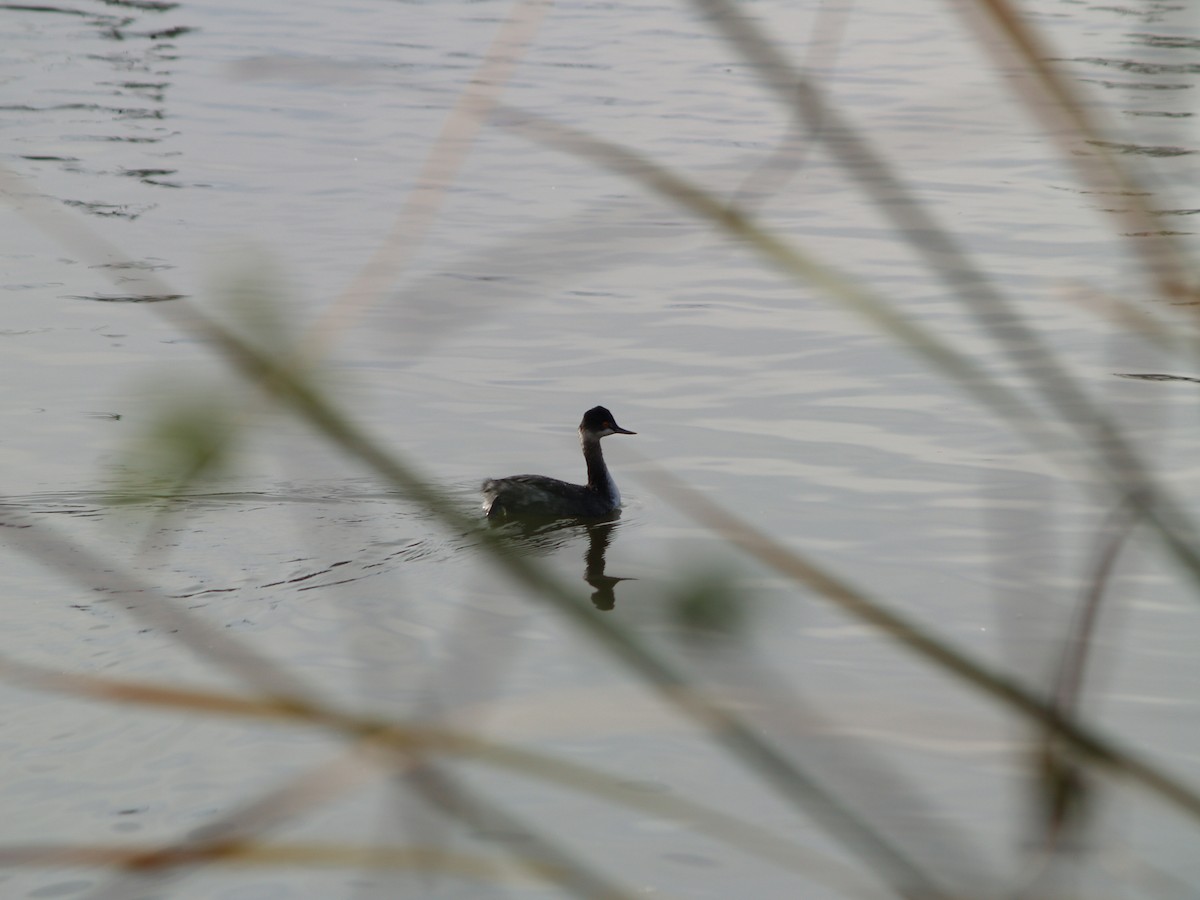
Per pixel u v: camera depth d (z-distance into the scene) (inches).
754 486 740.0
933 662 136.0
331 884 407.2
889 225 1196.5
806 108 138.8
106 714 494.9
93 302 992.2
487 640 555.5
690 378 904.3
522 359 933.8
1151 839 412.2
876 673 528.1
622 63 1761.8
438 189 157.1
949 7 131.6
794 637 558.3
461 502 720.3
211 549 641.6
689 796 451.8
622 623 127.6
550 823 433.1
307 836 410.9
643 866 410.0
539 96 1588.3
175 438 88.0
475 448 796.0
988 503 703.7
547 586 122.5
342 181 1305.4
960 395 856.9
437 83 1611.7
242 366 102.9
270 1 2074.3
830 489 732.0
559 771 157.4
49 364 884.0
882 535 671.8
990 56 132.3
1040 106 133.9
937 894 157.1
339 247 1101.1
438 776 144.5
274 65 198.7
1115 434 155.3
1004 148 1451.8
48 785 449.7
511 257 1085.1
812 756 444.5
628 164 138.6
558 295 1039.6
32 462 734.5
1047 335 917.2
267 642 548.7
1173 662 539.8
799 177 1288.1
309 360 105.7
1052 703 132.2
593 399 873.5
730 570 113.7
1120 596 594.6
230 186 1277.1
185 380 91.2
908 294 1024.9
